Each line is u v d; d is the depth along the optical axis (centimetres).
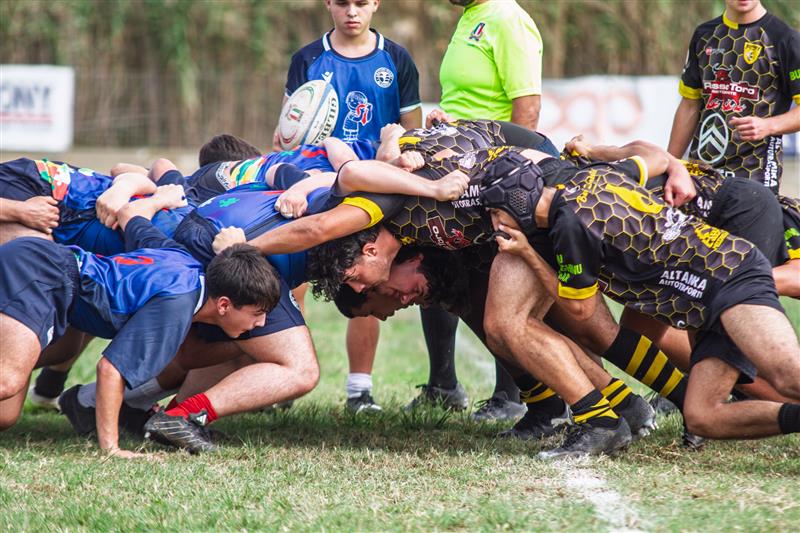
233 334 1716
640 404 1734
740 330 1509
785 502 1327
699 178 1731
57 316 1645
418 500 1374
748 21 2152
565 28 7644
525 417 1884
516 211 1598
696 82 2252
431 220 1675
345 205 1669
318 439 1833
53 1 7638
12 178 1897
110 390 1641
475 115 2236
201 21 7744
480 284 1880
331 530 1243
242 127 7562
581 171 1619
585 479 1474
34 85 6706
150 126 7462
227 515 1312
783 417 1493
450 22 7481
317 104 2162
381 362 2842
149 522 1288
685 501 1344
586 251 1559
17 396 1698
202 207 1859
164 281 1664
